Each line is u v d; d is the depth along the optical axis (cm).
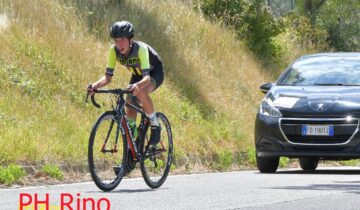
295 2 7006
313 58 2220
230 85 3212
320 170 2255
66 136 2045
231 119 2897
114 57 1478
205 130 2606
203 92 2961
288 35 4291
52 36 2628
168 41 3183
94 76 2570
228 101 3058
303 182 1647
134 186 1569
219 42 3488
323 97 1973
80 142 2020
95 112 2342
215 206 1159
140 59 1455
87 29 2891
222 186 1550
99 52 2759
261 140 2005
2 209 1119
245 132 2797
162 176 1563
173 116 2578
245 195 1334
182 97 2819
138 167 2017
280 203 1195
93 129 1395
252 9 3847
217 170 2373
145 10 3288
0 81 2225
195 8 3766
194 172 2252
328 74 2119
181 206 1162
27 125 2006
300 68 2173
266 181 1688
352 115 1917
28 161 1784
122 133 1463
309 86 2073
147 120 1522
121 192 1409
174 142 2364
